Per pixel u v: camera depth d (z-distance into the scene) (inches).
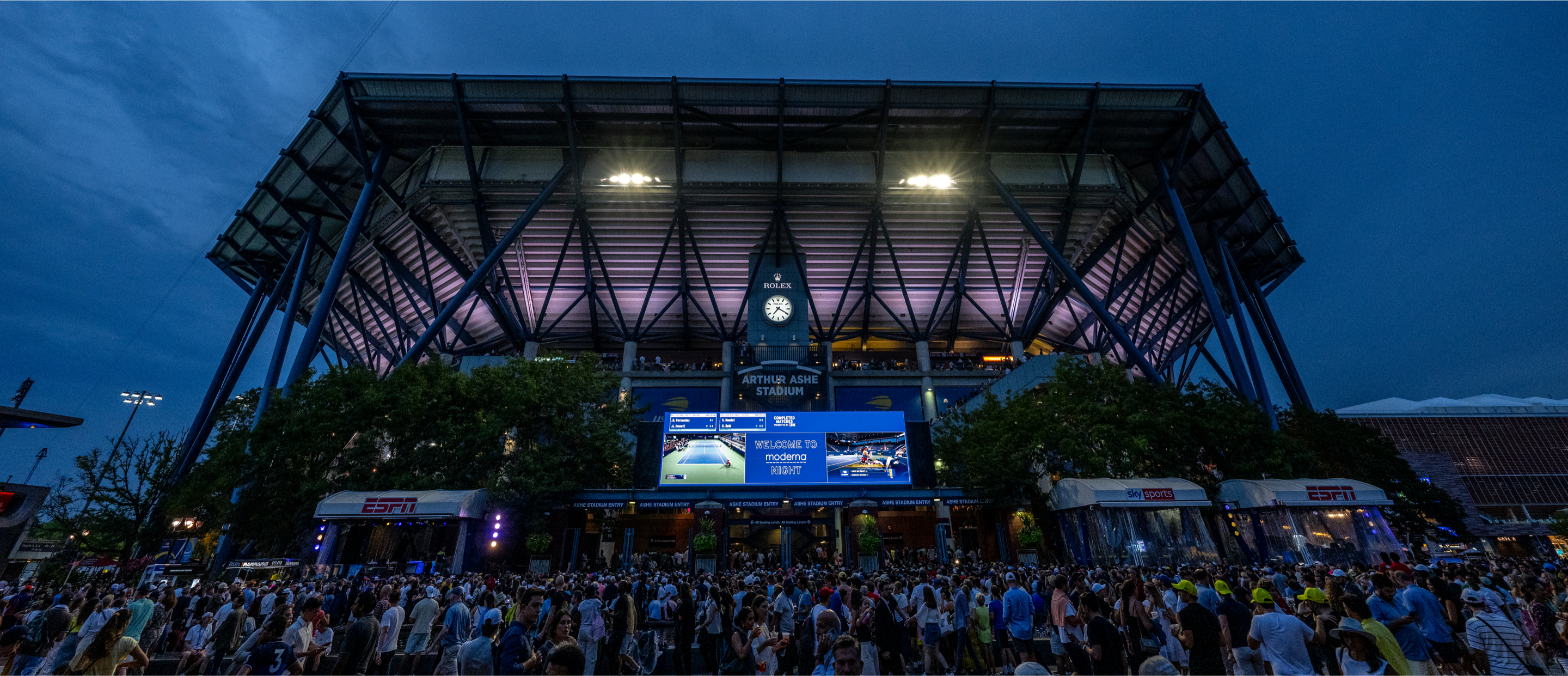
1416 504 1429.6
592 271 2118.6
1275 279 2154.3
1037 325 2354.8
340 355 2239.2
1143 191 1945.1
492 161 1784.0
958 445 1485.0
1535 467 3127.5
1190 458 1237.7
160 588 661.9
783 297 2102.6
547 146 1759.4
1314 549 1046.4
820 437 1424.7
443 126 1653.5
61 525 1323.8
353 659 285.3
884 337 2428.6
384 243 1873.8
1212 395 1316.4
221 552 1177.4
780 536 1706.4
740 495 1369.3
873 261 2108.8
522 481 1191.6
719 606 526.6
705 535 1290.6
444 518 1067.3
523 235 1975.9
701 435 1414.9
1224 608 333.7
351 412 1189.1
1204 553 1025.5
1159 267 2124.8
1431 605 364.2
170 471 1412.4
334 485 1139.9
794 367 1999.3
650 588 748.0
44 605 565.3
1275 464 1194.6
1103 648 281.1
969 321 2412.6
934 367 2384.4
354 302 2105.1
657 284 2183.8
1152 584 486.0
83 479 1331.2
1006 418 1338.6
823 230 2055.9
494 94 1566.2
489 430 1219.2
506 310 2171.5
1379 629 260.5
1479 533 2731.3
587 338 2374.5
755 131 1727.4
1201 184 1838.1
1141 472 1219.9
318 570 1029.8
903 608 556.4
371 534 1432.1
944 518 1684.3
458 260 1963.6
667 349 2480.3
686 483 1368.1
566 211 1898.4
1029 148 1776.6
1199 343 2309.3
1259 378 1628.9
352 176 1734.7
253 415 1403.8
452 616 410.3
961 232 2062.0
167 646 617.0
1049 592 650.8
